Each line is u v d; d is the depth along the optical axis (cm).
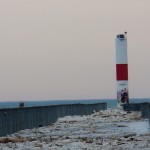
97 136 4038
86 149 3058
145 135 3981
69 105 7475
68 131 4694
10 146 3262
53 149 3075
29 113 5106
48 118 5900
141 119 6600
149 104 5666
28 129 4969
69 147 3166
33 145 3312
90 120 6469
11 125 4491
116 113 7819
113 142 3425
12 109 4525
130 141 3503
